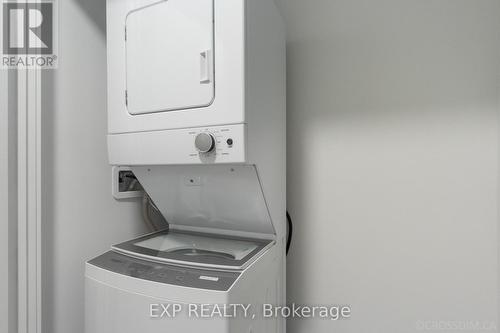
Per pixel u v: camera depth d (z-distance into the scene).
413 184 1.37
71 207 1.36
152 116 1.19
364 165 1.48
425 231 1.35
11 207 1.17
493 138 1.22
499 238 1.22
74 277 1.37
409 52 1.37
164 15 1.15
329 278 1.57
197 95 1.08
